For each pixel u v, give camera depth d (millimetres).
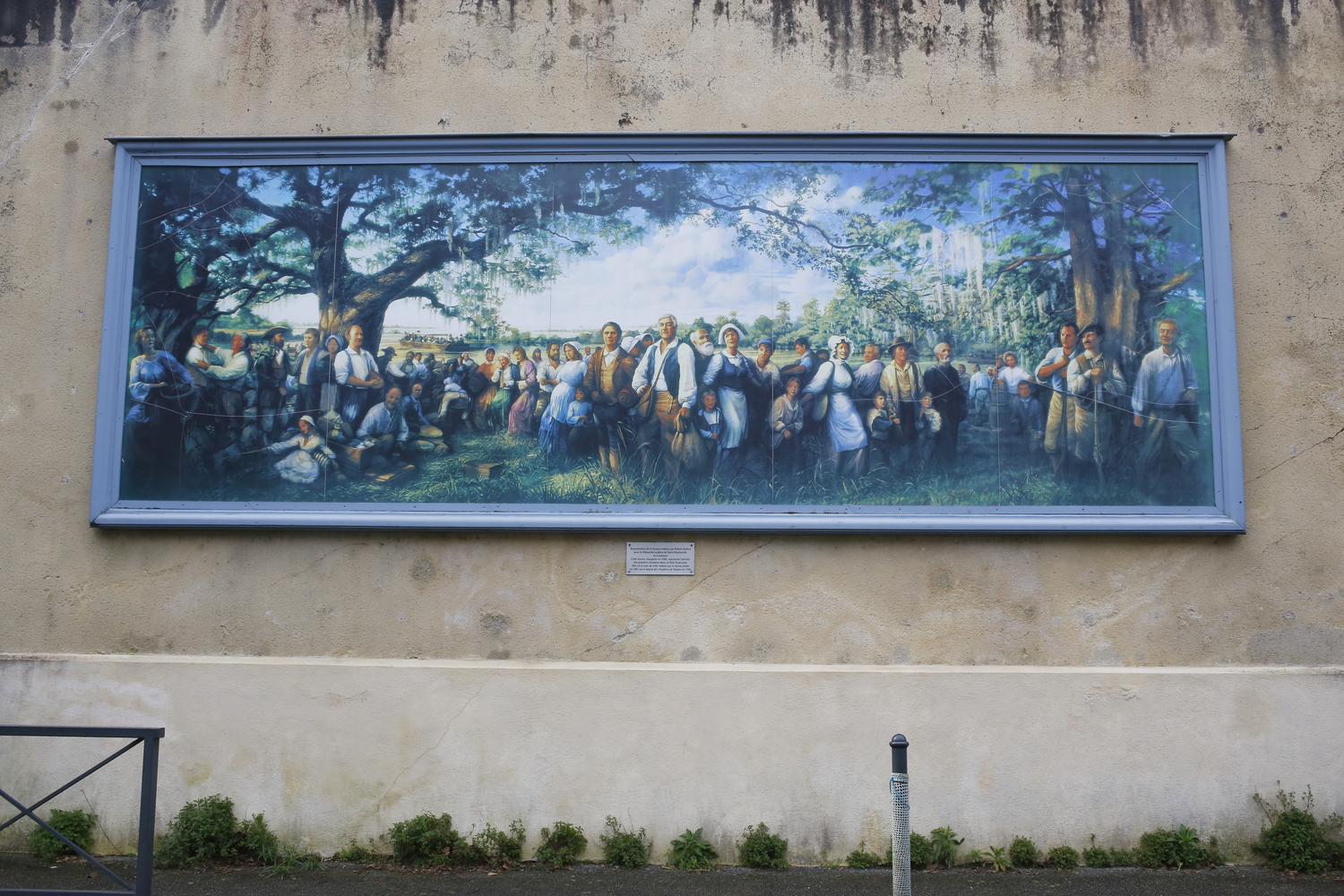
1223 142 5480
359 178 5566
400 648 5379
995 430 5402
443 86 5621
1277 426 5453
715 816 5195
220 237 5559
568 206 5531
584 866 5113
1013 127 5562
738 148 5520
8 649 5414
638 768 5223
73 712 5285
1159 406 5406
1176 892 4793
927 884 4898
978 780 5195
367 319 5512
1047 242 5484
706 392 5434
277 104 5637
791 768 5215
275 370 5504
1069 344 5441
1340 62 5605
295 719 5270
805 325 5465
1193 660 5328
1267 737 5211
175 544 5449
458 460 5438
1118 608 5352
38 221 5605
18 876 4879
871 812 5184
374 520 5352
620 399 5438
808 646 5344
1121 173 5523
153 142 5543
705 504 5371
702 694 5246
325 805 5230
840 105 5590
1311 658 5324
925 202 5512
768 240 5508
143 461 5445
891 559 5383
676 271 5500
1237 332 5500
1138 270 5469
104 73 5656
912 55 5609
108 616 5418
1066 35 5609
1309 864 4996
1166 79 5590
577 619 5375
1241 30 5625
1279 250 5535
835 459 5395
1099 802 5188
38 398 5535
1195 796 5188
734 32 5625
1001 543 5383
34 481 5492
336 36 5656
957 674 5246
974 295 5469
